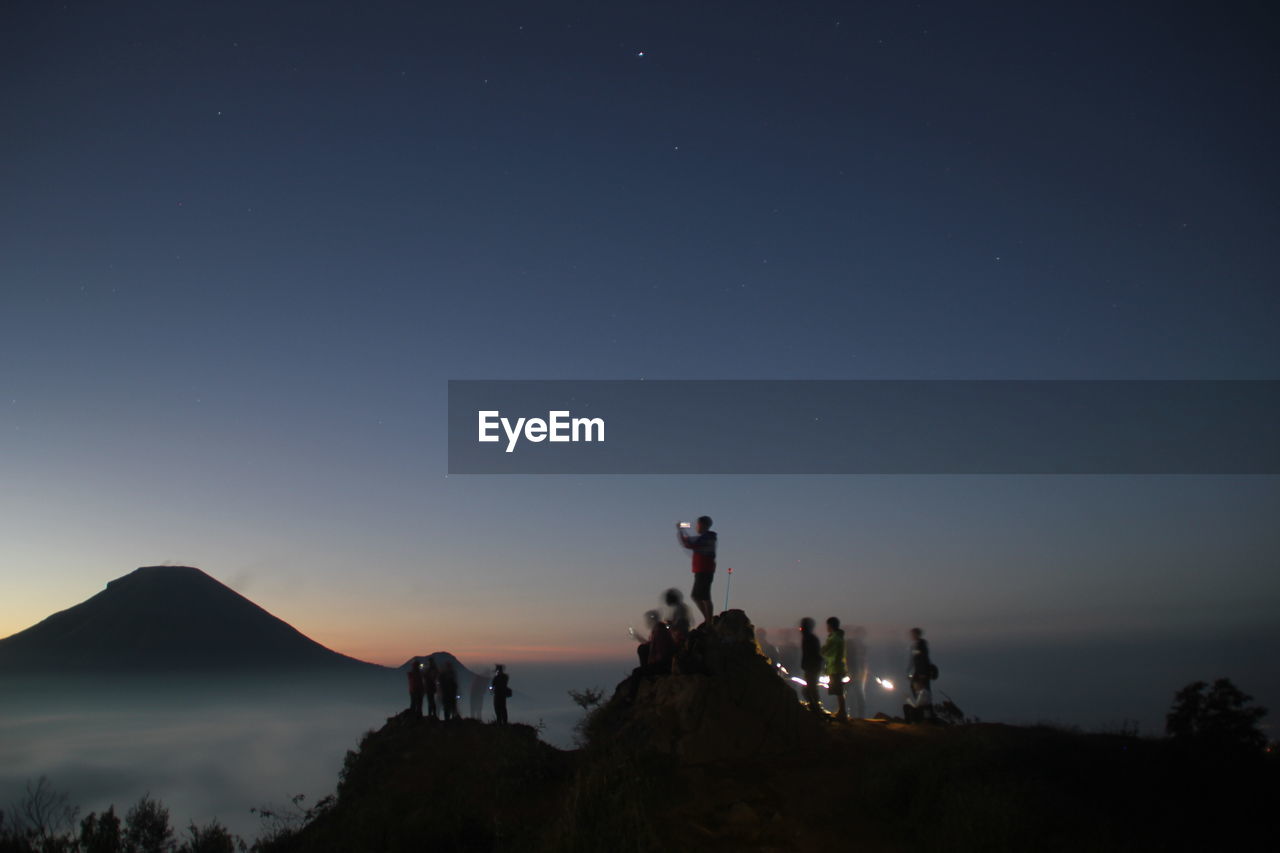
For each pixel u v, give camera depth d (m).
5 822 11.97
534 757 13.81
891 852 8.95
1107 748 10.91
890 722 15.33
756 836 9.47
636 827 9.41
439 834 11.63
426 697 24.91
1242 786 9.36
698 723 12.16
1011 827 8.43
